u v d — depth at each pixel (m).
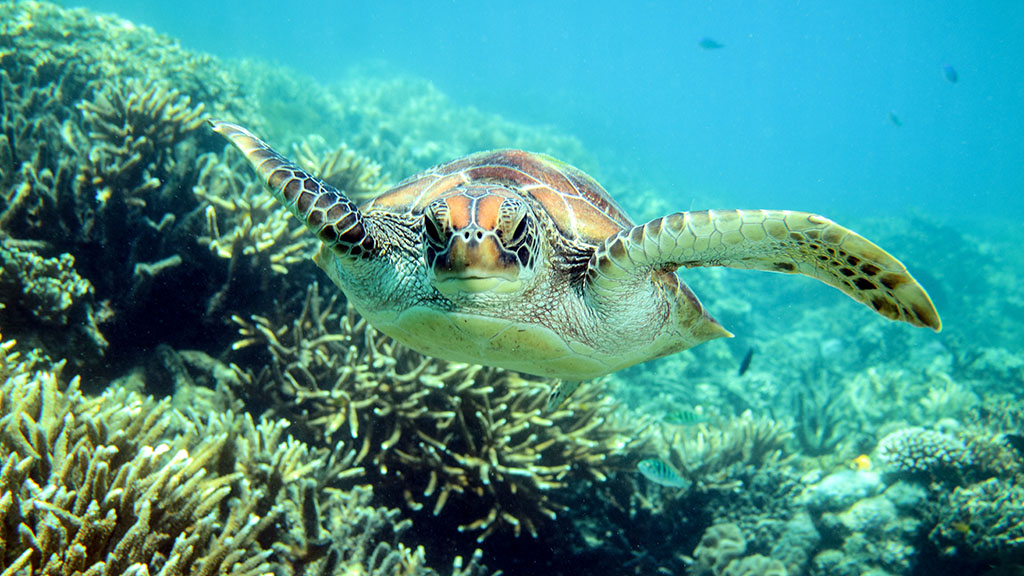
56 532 0.61
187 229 1.21
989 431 1.69
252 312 1.21
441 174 0.89
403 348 1.15
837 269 0.73
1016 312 3.83
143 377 1.11
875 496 1.43
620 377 1.99
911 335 2.96
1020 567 1.23
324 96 3.56
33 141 1.26
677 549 1.30
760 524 1.35
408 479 1.08
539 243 0.74
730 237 0.68
